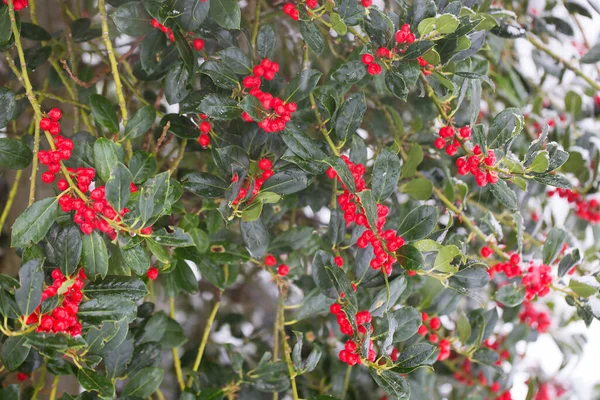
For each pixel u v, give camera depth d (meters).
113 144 1.13
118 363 1.27
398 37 1.16
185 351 1.64
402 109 1.64
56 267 1.16
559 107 1.70
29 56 1.41
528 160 1.18
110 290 1.15
